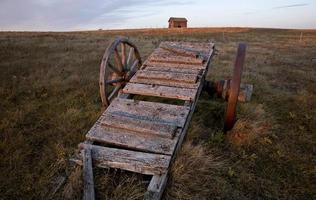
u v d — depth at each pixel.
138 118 3.73
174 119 3.67
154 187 2.84
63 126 4.38
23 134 4.21
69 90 6.20
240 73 3.70
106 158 3.20
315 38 24.83
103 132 3.56
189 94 4.10
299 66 10.19
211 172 3.41
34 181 3.19
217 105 5.32
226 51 12.97
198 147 3.71
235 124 4.36
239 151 3.94
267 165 3.68
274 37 26.16
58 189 3.04
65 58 9.53
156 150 3.22
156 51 5.58
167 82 4.50
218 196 3.07
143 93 4.33
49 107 5.21
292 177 3.47
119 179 3.21
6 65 8.12
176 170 3.16
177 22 51.34
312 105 5.80
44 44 13.41
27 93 5.92
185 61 4.93
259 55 12.35
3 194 2.99
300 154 3.97
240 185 3.27
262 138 4.28
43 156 3.64
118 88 5.32
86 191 2.84
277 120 5.09
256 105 5.45
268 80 7.86
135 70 5.88
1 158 3.52
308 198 3.12
